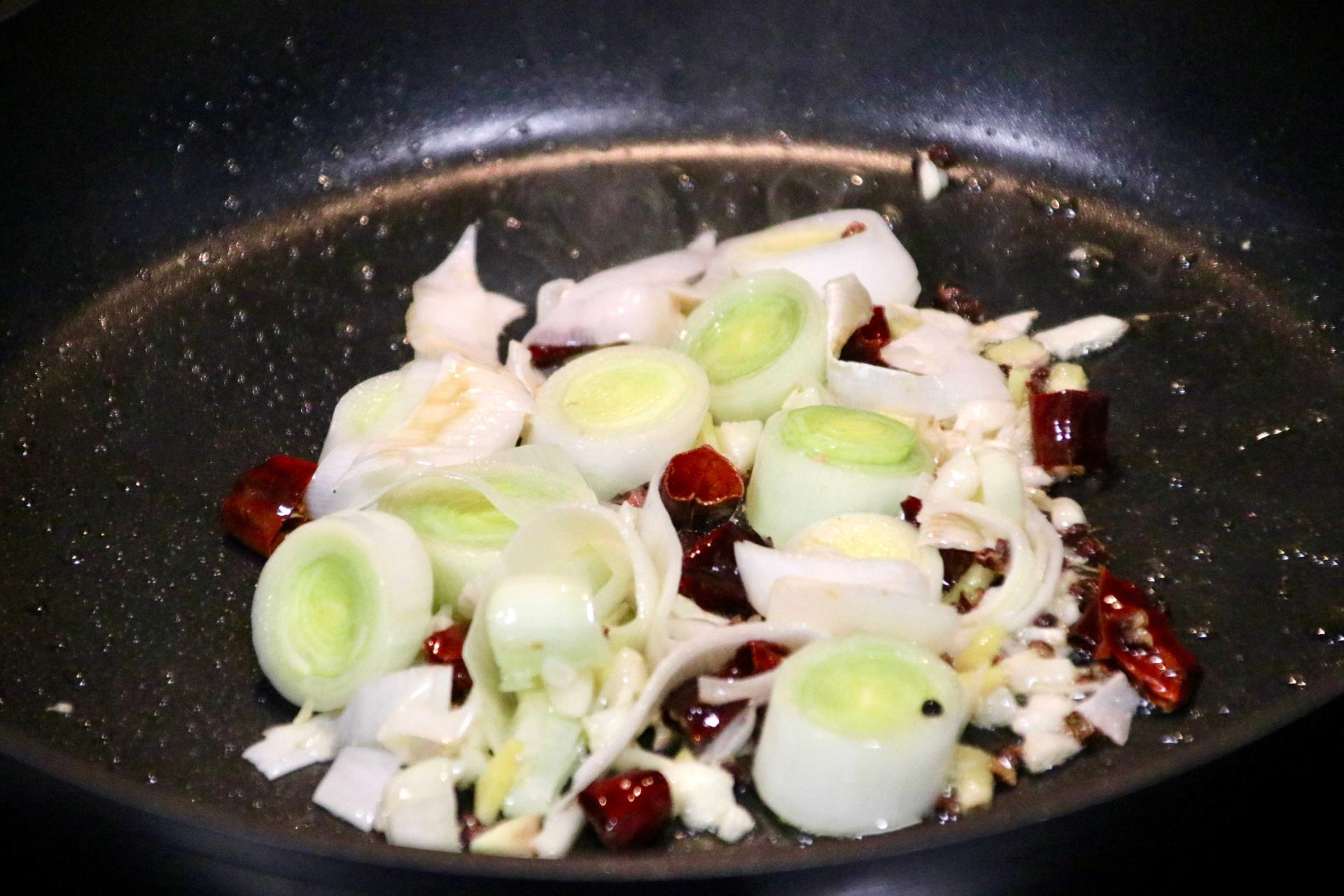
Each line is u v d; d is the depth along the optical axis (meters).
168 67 0.48
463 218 0.49
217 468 0.43
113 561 0.41
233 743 0.39
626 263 0.47
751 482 0.41
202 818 0.35
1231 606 0.40
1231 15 0.47
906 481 0.40
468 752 0.38
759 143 0.50
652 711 0.38
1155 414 0.43
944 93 0.50
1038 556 0.40
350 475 0.41
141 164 0.48
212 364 0.45
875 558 0.39
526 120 0.50
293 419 0.44
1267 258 0.47
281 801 0.38
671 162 0.50
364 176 0.49
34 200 0.47
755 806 0.38
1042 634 0.39
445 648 0.39
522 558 0.39
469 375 0.42
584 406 0.42
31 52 0.46
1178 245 0.47
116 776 0.37
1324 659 0.39
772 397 0.42
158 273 0.47
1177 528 0.41
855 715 0.37
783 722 0.37
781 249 0.47
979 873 0.36
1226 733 0.36
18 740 0.36
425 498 0.40
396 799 0.37
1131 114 0.49
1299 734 0.36
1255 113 0.47
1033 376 0.44
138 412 0.44
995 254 0.47
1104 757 0.38
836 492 0.40
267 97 0.49
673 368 0.42
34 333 0.46
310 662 0.39
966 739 0.38
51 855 0.37
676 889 0.35
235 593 0.41
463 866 0.35
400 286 0.47
